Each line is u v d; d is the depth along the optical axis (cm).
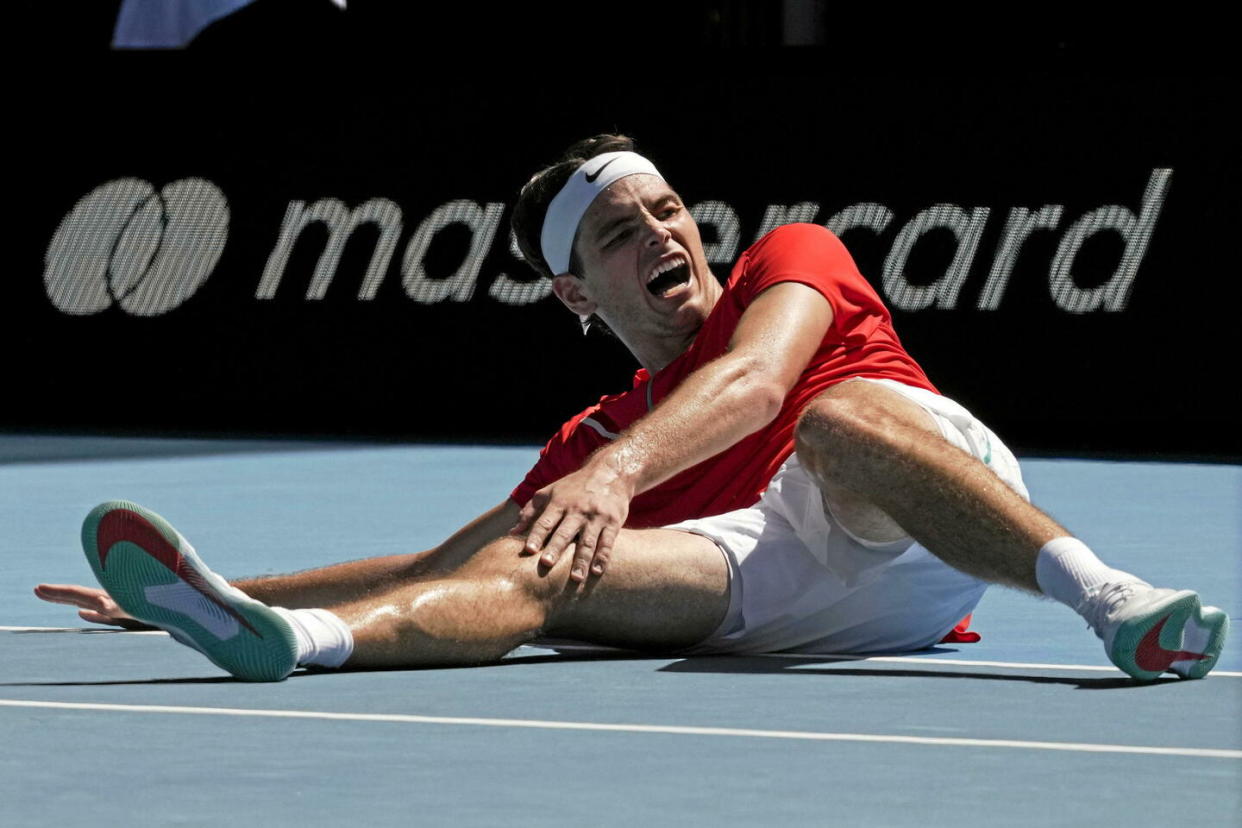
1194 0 5384
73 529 2470
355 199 4722
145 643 1362
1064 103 4056
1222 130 3950
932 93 4156
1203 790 794
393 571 1373
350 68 4716
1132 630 1070
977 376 4141
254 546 2197
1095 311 4050
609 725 968
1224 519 2530
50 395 5025
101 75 4916
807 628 1293
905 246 4194
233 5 4834
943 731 950
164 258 4909
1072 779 819
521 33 5919
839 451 1179
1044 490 3055
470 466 3634
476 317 4631
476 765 855
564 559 1204
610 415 1411
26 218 5009
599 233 1419
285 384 4809
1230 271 3956
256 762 865
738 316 1370
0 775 835
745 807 760
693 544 1262
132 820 739
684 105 4378
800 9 5656
